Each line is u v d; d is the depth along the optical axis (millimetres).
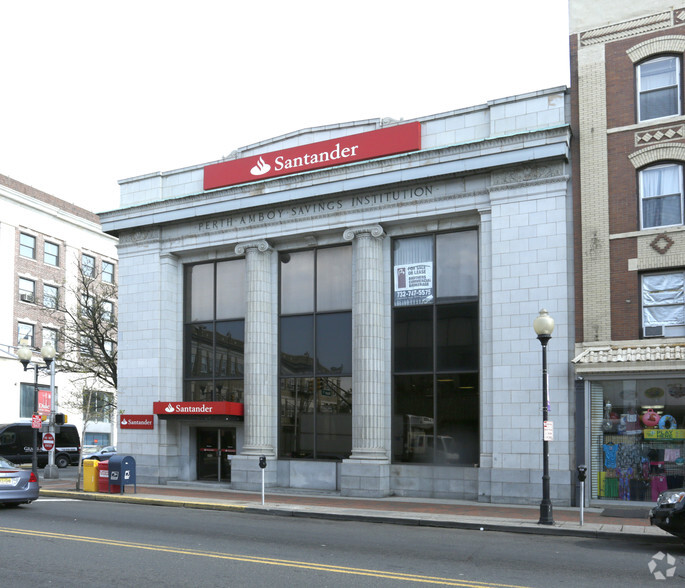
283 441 24453
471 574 10305
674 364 17766
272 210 24969
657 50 19609
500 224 20891
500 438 20141
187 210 26297
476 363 21422
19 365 52094
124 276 27984
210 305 26828
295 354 24672
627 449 18812
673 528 12094
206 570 10328
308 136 24875
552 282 20000
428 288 22484
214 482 25766
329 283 24375
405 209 22500
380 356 22672
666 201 19203
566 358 19562
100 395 45844
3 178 52656
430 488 21469
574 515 17266
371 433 22141
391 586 9391
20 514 16703
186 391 26812
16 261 52625
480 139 21578
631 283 19141
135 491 22453
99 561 10922
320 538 13703
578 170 20250
